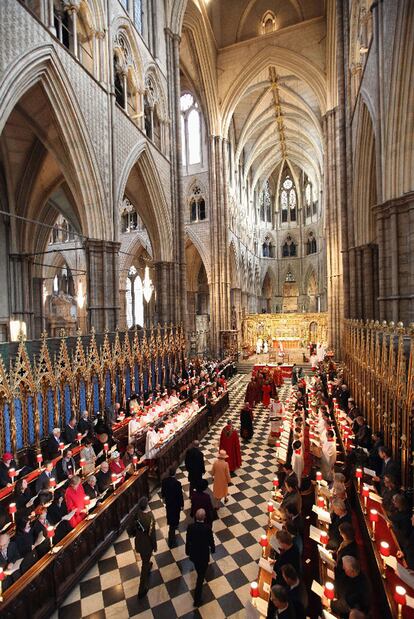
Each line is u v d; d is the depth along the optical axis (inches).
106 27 549.0
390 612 151.1
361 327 490.3
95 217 521.7
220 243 1233.4
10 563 194.5
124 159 600.7
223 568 244.5
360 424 356.8
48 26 420.5
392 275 423.2
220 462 322.0
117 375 576.4
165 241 783.1
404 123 410.0
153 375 677.9
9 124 582.6
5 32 358.3
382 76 444.5
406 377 274.1
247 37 1195.3
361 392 485.7
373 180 641.0
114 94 562.3
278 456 358.0
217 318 1232.8
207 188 1275.8
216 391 647.1
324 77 1093.1
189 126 1315.2
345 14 742.5
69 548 231.5
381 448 274.8
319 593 165.5
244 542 273.6
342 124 757.3
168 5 803.4
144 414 452.8
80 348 435.8
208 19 1069.8
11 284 701.3
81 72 482.9
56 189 734.5
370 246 664.4
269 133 1663.4
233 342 1224.2
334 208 1036.5
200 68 1117.1
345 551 171.3
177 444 420.8
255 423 577.3
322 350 1003.9
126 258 1331.2
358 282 708.7
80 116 477.4
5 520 244.2
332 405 522.0
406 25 380.2
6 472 278.8
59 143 502.9
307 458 326.6
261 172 1947.6
